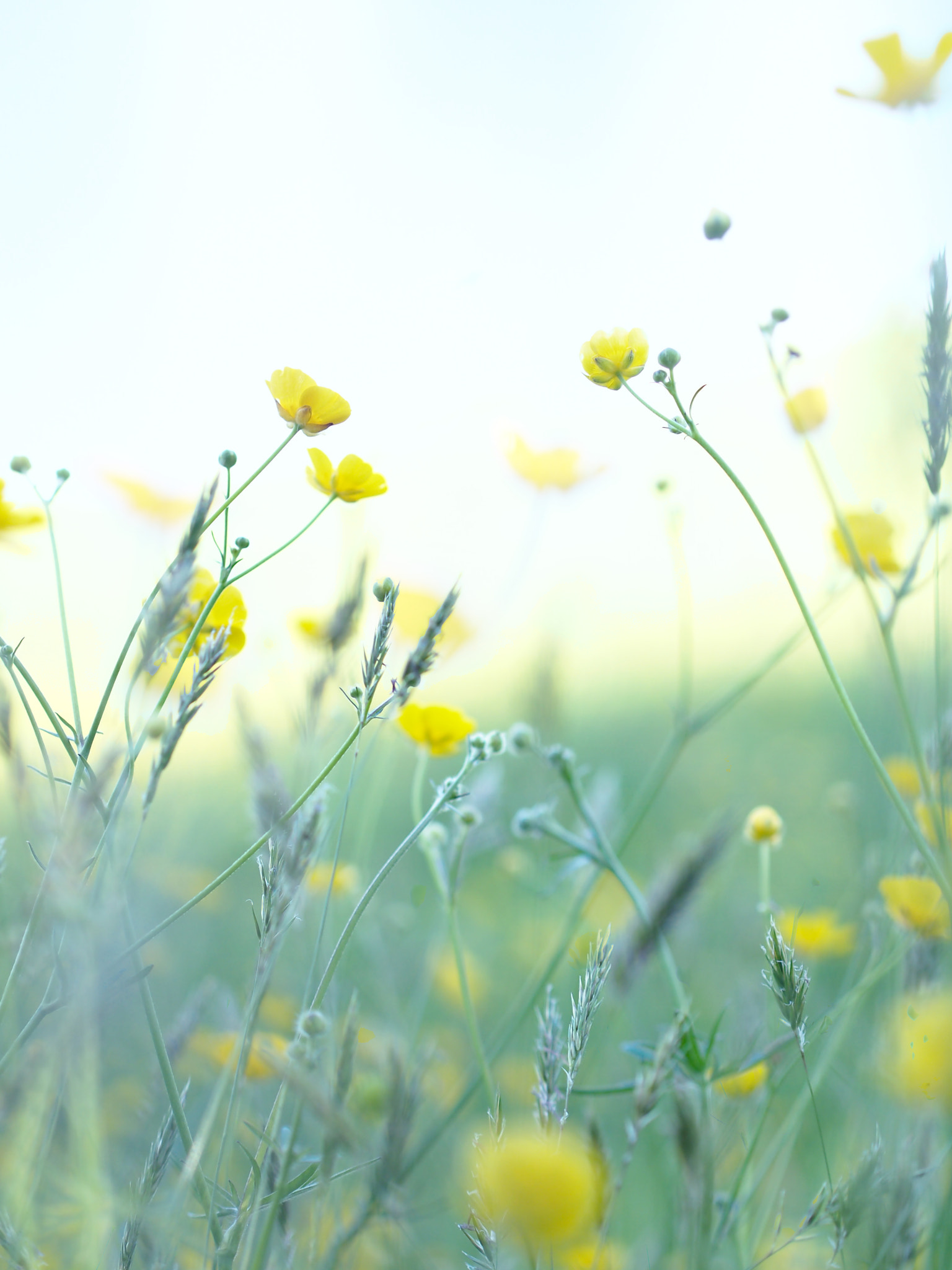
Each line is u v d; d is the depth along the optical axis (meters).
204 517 0.53
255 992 0.53
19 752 0.56
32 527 0.61
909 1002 0.60
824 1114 0.72
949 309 0.60
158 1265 0.52
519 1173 0.51
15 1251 0.51
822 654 0.60
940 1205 0.60
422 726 0.65
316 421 0.57
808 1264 0.61
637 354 0.60
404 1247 0.60
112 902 0.50
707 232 0.64
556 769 0.67
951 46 0.64
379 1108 0.59
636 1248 0.62
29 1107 0.51
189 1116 0.67
